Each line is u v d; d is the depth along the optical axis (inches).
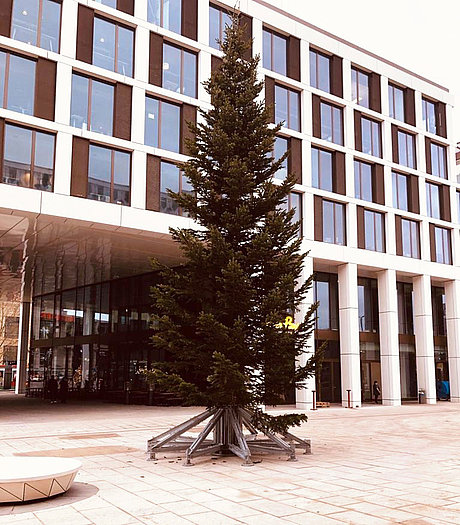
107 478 372.8
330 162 1267.2
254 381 473.1
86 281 1519.4
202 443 486.9
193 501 304.5
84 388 1531.7
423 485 348.8
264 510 284.2
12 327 2396.7
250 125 510.3
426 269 1397.6
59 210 851.4
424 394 1352.1
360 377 1327.5
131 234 964.6
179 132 1021.8
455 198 1519.4
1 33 844.0
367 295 1438.2
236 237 490.3
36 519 266.8
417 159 1445.6
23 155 843.4
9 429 699.4
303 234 1167.6
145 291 1362.0
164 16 1040.2
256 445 487.2
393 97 1438.2
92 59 938.1
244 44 534.9
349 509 285.7
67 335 1657.2
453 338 1459.2
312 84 1268.5
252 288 473.1
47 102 869.2
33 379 1827.0
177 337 474.0
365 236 1294.3
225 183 502.3
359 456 478.3
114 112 946.1
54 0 909.2
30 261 1236.5
